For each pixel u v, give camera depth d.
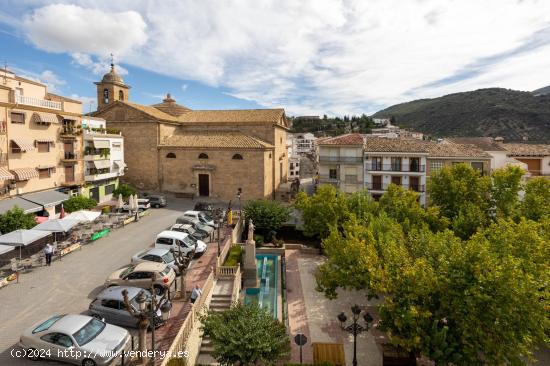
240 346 14.12
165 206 43.88
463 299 15.17
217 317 15.51
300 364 15.95
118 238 29.88
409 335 15.69
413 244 20.44
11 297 18.70
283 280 27.50
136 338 15.41
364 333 20.56
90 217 28.23
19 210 26.39
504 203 28.55
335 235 23.16
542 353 19.34
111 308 16.27
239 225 34.19
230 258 25.84
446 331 15.16
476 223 25.70
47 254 23.11
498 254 17.02
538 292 14.47
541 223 21.77
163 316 16.75
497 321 14.52
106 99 55.69
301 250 34.50
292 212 40.59
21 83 36.09
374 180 46.88
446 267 16.41
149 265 20.02
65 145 37.31
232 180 48.44
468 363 14.79
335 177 48.75
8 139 30.47
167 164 50.31
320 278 22.05
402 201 29.27
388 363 17.25
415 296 15.91
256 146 47.19
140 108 51.25
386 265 18.09
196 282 21.66
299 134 148.50
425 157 45.12
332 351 17.28
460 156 44.78
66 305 17.89
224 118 55.53
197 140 50.56
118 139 45.66
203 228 31.06
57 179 36.19
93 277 21.45
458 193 30.17
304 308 23.48
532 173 48.62
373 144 48.66
